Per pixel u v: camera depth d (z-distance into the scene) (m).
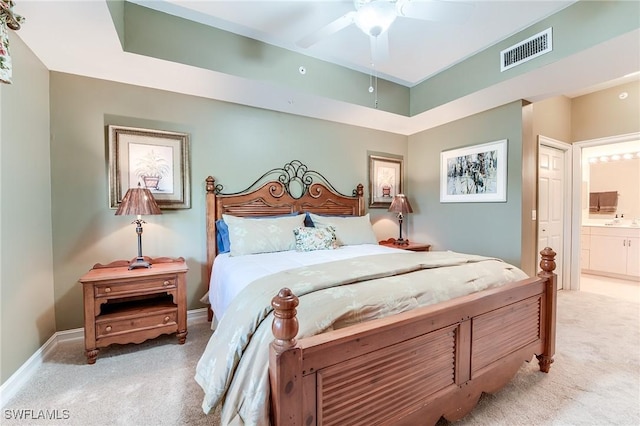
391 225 4.29
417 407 1.26
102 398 1.63
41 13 1.66
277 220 2.83
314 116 3.54
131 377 1.84
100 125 2.49
